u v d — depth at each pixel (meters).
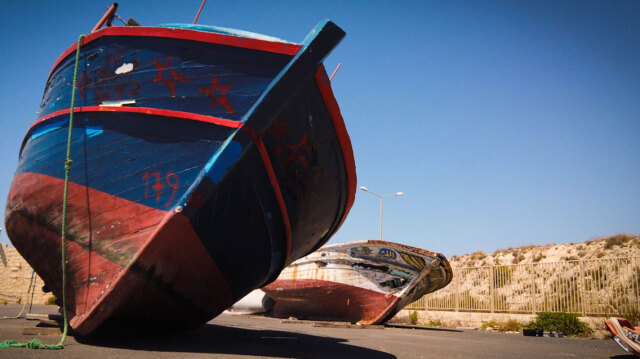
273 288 17.00
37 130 6.46
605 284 17.41
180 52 5.37
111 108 5.51
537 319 14.76
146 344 5.53
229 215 5.17
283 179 5.57
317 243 7.77
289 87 4.98
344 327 13.39
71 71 6.18
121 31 5.69
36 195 6.09
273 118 5.02
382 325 15.02
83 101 5.80
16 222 6.67
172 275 5.23
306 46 4.98
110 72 5.68
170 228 4.87
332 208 6.90
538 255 24.12
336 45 5.10
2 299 23.84
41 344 4.70
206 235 5.12
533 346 9.13
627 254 20.06
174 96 5.29
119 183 5.31
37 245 6.36
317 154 5.77
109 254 5.18
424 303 21.23
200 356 4.65
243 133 4.95
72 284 5.52
